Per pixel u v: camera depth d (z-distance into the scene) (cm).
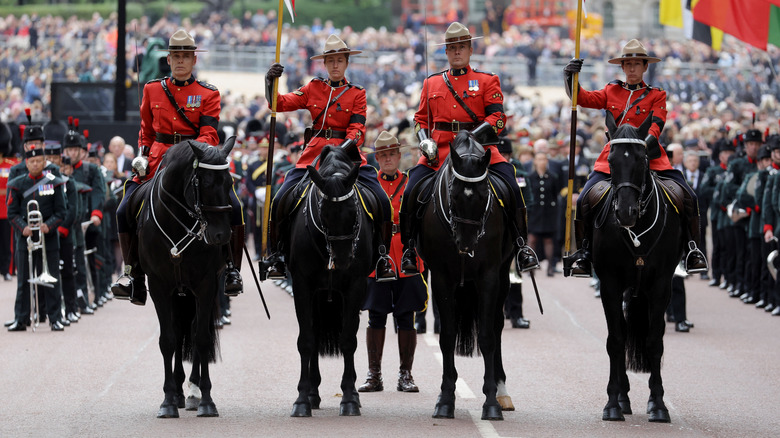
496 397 4250
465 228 4031
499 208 4228
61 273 6819
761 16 8362
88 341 6069
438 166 4472
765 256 7494
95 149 7956
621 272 4306
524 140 11194
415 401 4597
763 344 6122
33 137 6531
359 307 4291
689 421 4238
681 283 6550
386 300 4844
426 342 6166
